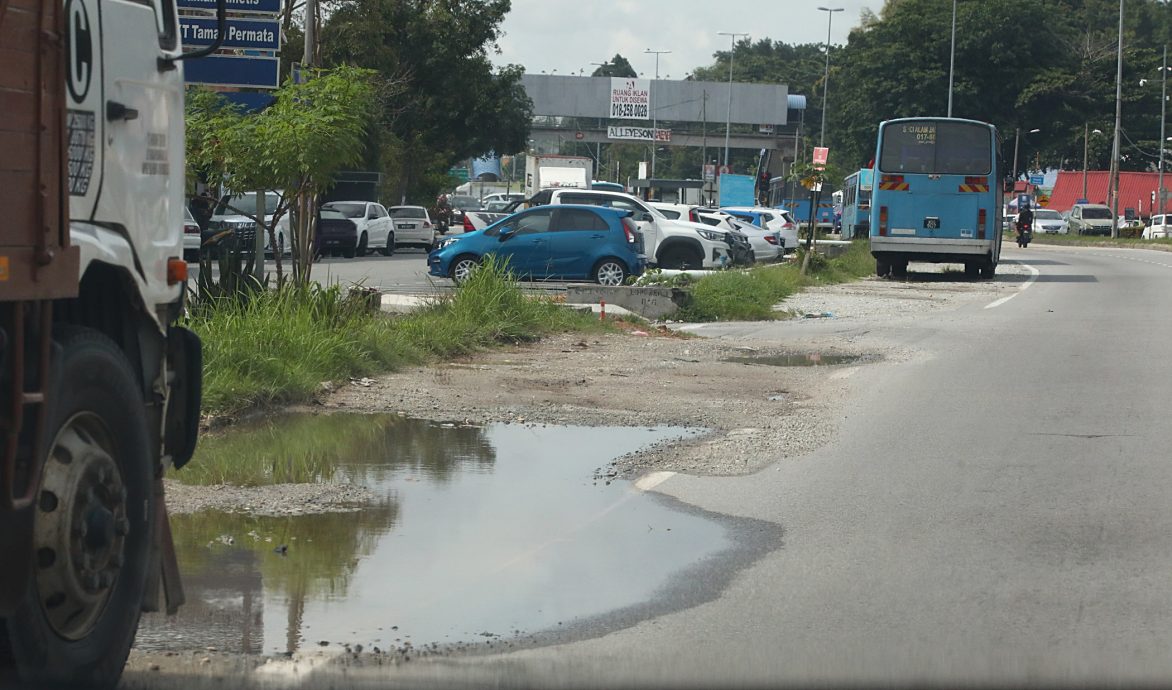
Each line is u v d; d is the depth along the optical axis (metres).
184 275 7.18
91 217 6.21
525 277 35.50
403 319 21.59
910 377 18.98
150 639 7.18
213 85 22.84
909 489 11.46
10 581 5.31
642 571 8.80
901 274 49.22
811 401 16.61
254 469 11.76
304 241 22.38
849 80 111.44
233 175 21.02
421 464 12.23
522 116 90.25
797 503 10.90
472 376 18.28
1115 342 24.08
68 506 5.75
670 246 43.16
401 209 62.66
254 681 6.56
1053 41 109.56
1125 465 12.55
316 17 28.33
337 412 15.09
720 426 14.62
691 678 6.68
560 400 16.31
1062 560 9.16
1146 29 176.50
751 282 32.53
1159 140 123.75
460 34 77.94
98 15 6.28
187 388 7.35
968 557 9.23
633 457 12.69
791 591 8.38
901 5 108.62
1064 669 6.88
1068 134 109.69
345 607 7.87
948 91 103.19
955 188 44.69
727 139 135.38
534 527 9.96
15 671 5.62
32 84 5.45
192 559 8.81
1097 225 108.38
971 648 7.24
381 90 63.38
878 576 8.73
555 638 7.38
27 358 5.48
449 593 8.21
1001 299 36.06
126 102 6.56
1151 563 9.10
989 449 13.36
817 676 6.73
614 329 25.03
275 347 16.55
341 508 10.41
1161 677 6.75
